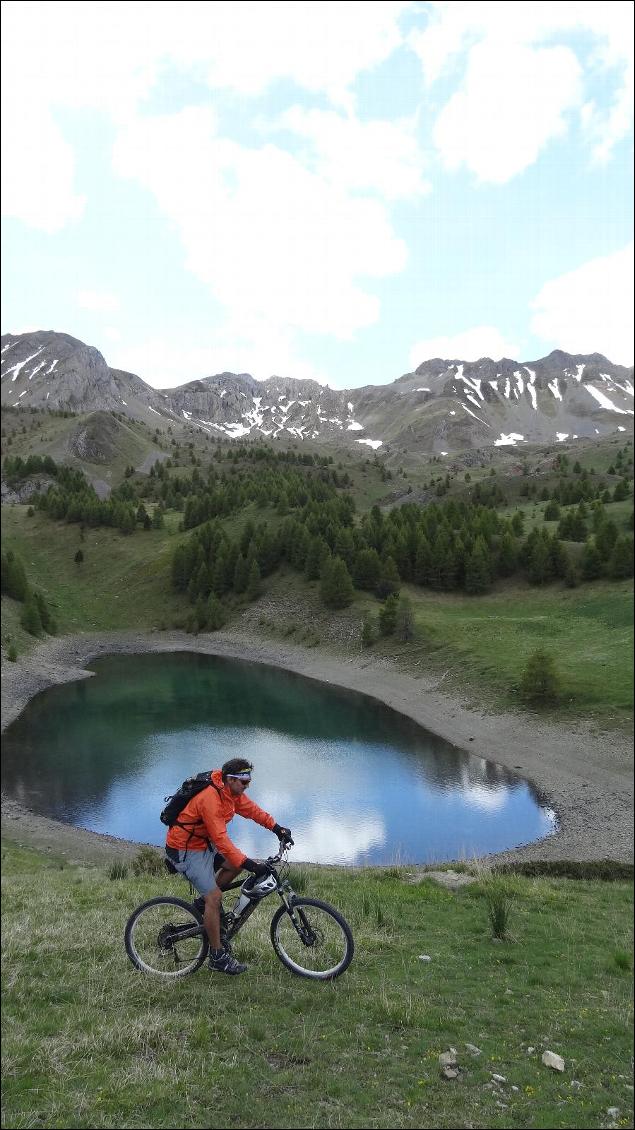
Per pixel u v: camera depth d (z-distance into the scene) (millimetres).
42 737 69312
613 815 46562
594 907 15578
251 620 127500
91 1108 5059
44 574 162000
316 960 7898
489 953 10633
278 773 57500
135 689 92250
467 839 43906
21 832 44062
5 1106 5012
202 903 7633
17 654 103062
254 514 173875
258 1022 6602
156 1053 5992
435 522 144750
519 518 140625
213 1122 5027
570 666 74562
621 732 58469
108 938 9383
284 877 7805
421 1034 6906
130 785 55031
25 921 11609
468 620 101688
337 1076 5816
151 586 151250
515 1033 7371
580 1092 6156
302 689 90812
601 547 107875
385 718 75625
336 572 118562
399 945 10367
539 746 60531
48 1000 7129
